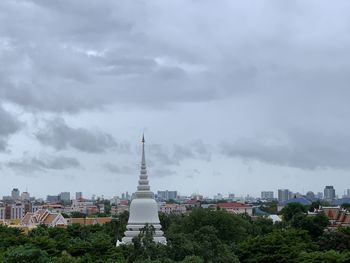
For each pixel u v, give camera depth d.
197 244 114.94
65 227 198.75
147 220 158.75
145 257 107.88
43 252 111.50
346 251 140.75
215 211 180.00
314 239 193.00
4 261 105.12
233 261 118.12
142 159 165.00
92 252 131.50
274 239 141.25
